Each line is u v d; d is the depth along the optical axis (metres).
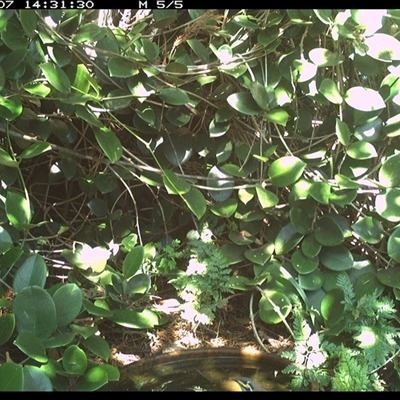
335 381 1.48
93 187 1.98
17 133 1.72
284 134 1.89
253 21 1.79
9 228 1.70
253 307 1.92
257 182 1.84
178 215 2.11
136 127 1.88
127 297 1.72
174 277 1.92
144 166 1.80
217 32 1.80
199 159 2.05
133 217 2.09
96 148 1.93
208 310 1.78
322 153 1.83
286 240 1.81
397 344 1.71
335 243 1.74
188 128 1.95
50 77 1.58
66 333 1.47
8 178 1.76
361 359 1.57
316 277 1.75
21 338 1.37
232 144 1.93
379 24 1.68
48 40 1.63
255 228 1.92
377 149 1.86
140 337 1.82
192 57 1.90
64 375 1.38
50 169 1.95
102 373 1.39
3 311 1.67
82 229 2.03
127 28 1.90
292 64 1.77
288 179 1.72
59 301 1.50
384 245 1.85
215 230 1.96
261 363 1.68
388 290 1.85
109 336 1.83
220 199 1.88
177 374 1.62
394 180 1.72
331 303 1.67
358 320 1.63
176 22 1.90
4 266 1.59
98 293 1.75
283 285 1.77
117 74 1.64
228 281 1.81
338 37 1.73
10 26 1.63
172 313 1.92
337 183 1.71
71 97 1.64
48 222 1.96
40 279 1.54
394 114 1.80
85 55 1.72
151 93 1.77
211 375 1.62
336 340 1.67
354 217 1.95
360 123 1.77
